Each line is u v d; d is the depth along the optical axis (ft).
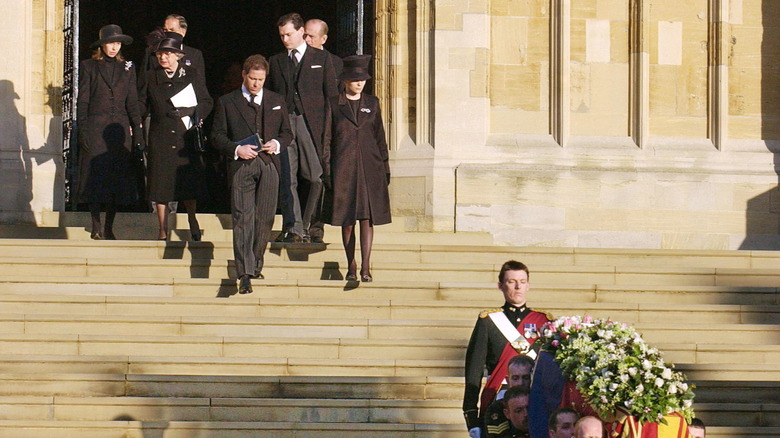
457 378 63.67
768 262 82.84
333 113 72.95
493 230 95.20
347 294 73.87
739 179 97.81
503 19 97.76
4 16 92.99
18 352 66.64
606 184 96.32
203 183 80.28
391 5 97.91
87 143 82.23
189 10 163.12
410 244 81.82
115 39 82.53
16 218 92.53
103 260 75.41
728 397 63.93
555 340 47.47
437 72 96.12
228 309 71.26
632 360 44.98
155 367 65.00
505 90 97.55
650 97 98.73
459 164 95.45
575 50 98.22
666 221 96.94
